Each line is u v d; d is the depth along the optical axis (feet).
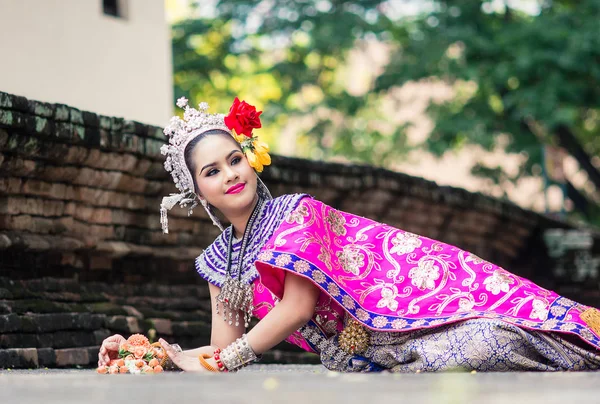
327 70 64.90
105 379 10.69
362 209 32.09
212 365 13.24
